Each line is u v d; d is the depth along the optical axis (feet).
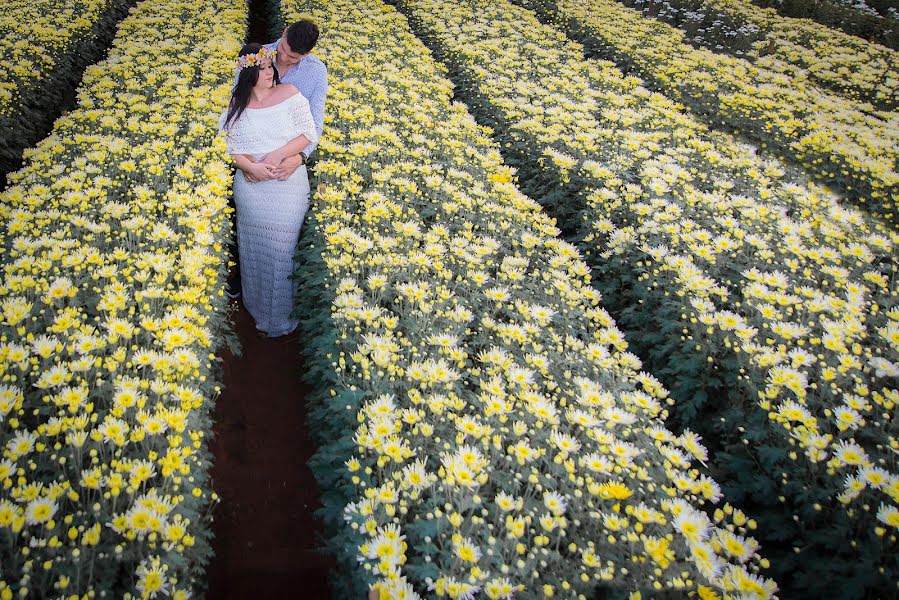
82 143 16.22
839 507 9.23
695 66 33.60
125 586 6.87
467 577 7.03
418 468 8.05
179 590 6.72
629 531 8.08
